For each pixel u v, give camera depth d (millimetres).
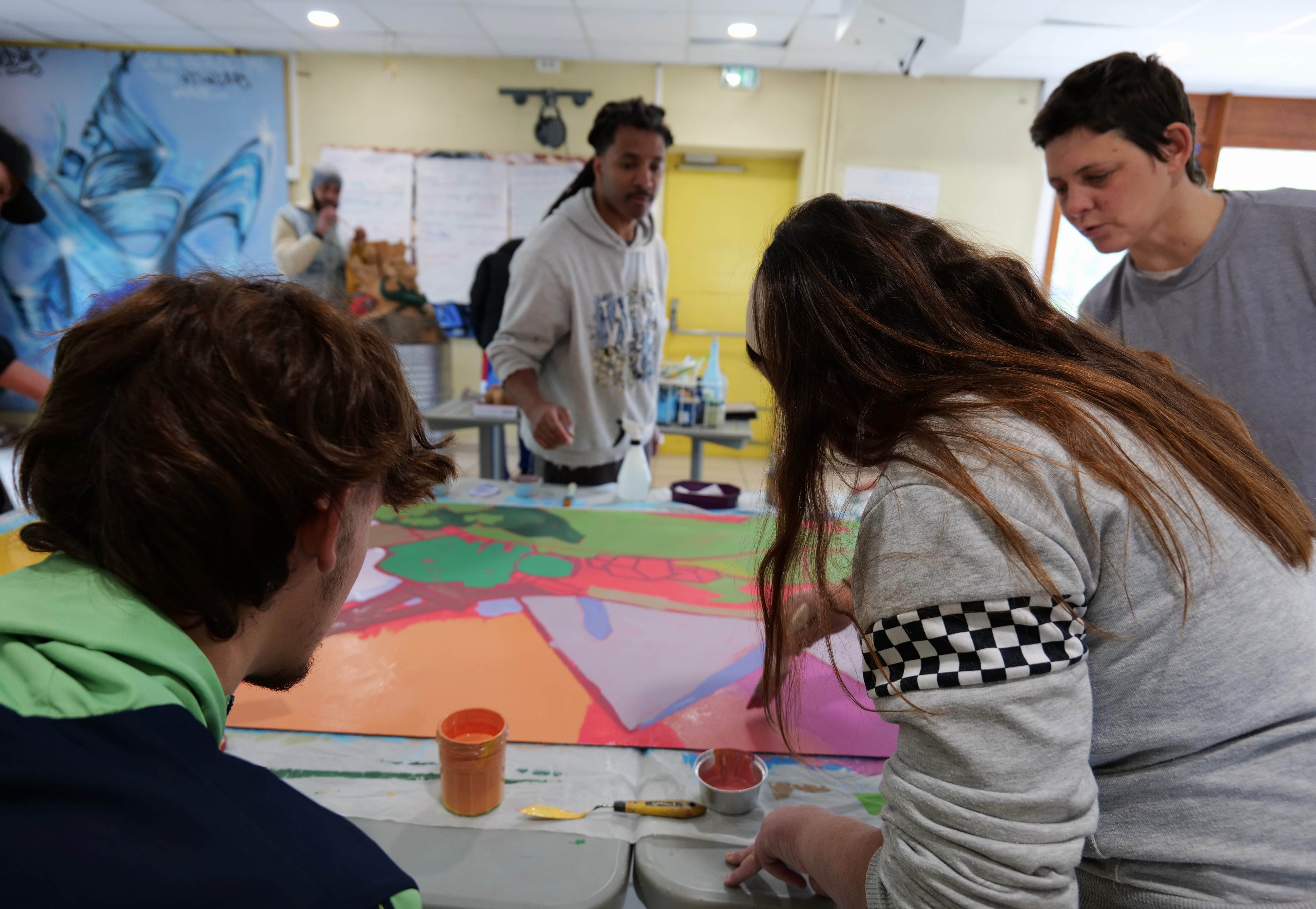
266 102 4570
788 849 659
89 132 4605
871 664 527
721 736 923
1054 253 4648
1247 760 520
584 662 1072
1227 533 532
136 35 4297
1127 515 509
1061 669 477
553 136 4543
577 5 3686
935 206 4645
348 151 4617
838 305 580
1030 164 4566
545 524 1633
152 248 4734
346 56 4516
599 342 2068
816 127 4582
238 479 379
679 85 4547
